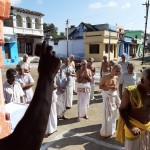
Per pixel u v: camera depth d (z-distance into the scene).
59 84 6.67
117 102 5.34
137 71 19.97
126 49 45.00
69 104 7.98
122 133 3.37
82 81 6.62
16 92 4.54
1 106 1.87
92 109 7.89
